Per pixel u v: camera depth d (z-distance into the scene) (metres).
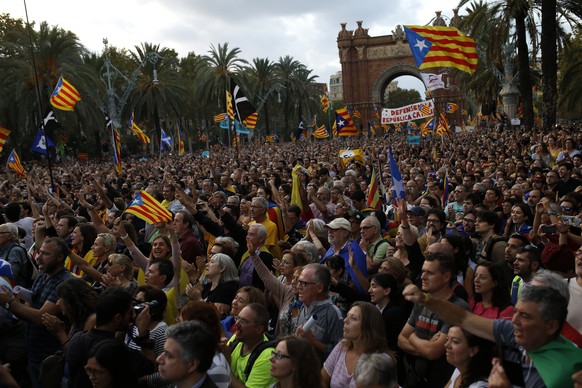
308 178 16.80
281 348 4.66
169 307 7.18
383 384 4.34
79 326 5.96
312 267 6.14
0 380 5.05
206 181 16.38
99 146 62.94
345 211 10.61
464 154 27.25
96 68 61.34
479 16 33.03
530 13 29.97
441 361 5.45
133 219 13.13
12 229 8.88
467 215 10.05
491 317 5.82
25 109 46.12
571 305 5.71
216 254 7.57
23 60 47.03
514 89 48.44
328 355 5.91
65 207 13.85
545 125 29.16
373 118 107.44
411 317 5.84
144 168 35.38
